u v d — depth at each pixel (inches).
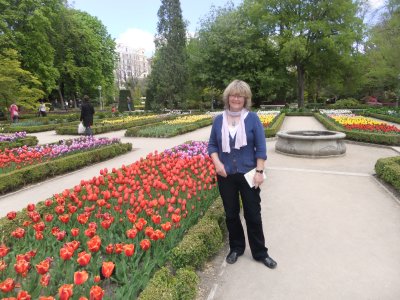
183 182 195.6
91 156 377.7
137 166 246.7
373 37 1275.8
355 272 139.8
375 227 185.6
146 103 1658.5
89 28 1675.7
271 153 432.8
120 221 157.0
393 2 952.3
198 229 149.9
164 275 113.0
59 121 941.2
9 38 1153.4
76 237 144.7
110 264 96.4
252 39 1492.4
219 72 1498.5
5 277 111.4
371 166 345.7
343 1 1348.4
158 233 124.8
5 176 270.5
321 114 1027.9
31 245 137.4
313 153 395.5
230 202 141.8
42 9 1221.1
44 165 313.7
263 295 124.9
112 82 1998.0
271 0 1424.7
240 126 132.7
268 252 158.7
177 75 1476.4
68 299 88.7
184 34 1545.3
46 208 180.5
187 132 676.7
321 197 241.9
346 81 1544.0
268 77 1395.2
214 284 132.0
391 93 1772.9
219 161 138.0
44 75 1314.0
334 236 175.2
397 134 485.1
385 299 121.4
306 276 137.3
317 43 1370.6
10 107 1002.1
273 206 224.2
